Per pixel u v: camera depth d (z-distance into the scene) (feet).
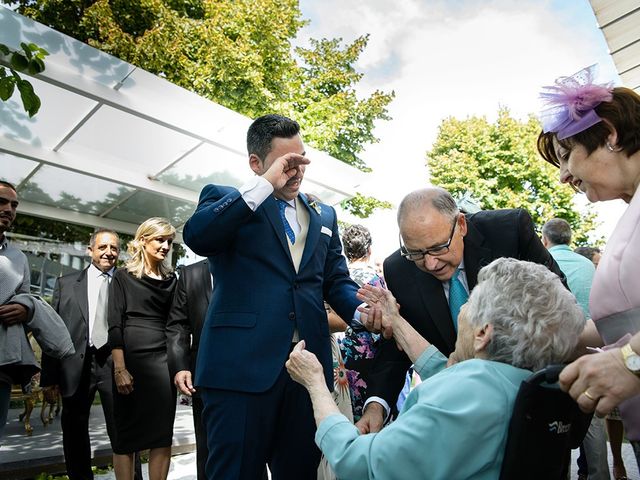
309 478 6.52
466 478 3.99
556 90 4.94
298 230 7.04
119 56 36.29
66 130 19.34
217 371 6.22
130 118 18.71
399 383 7.36
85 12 37.09
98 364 12.94
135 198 25.70
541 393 3.90
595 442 11.39
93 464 15.66
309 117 44.57
